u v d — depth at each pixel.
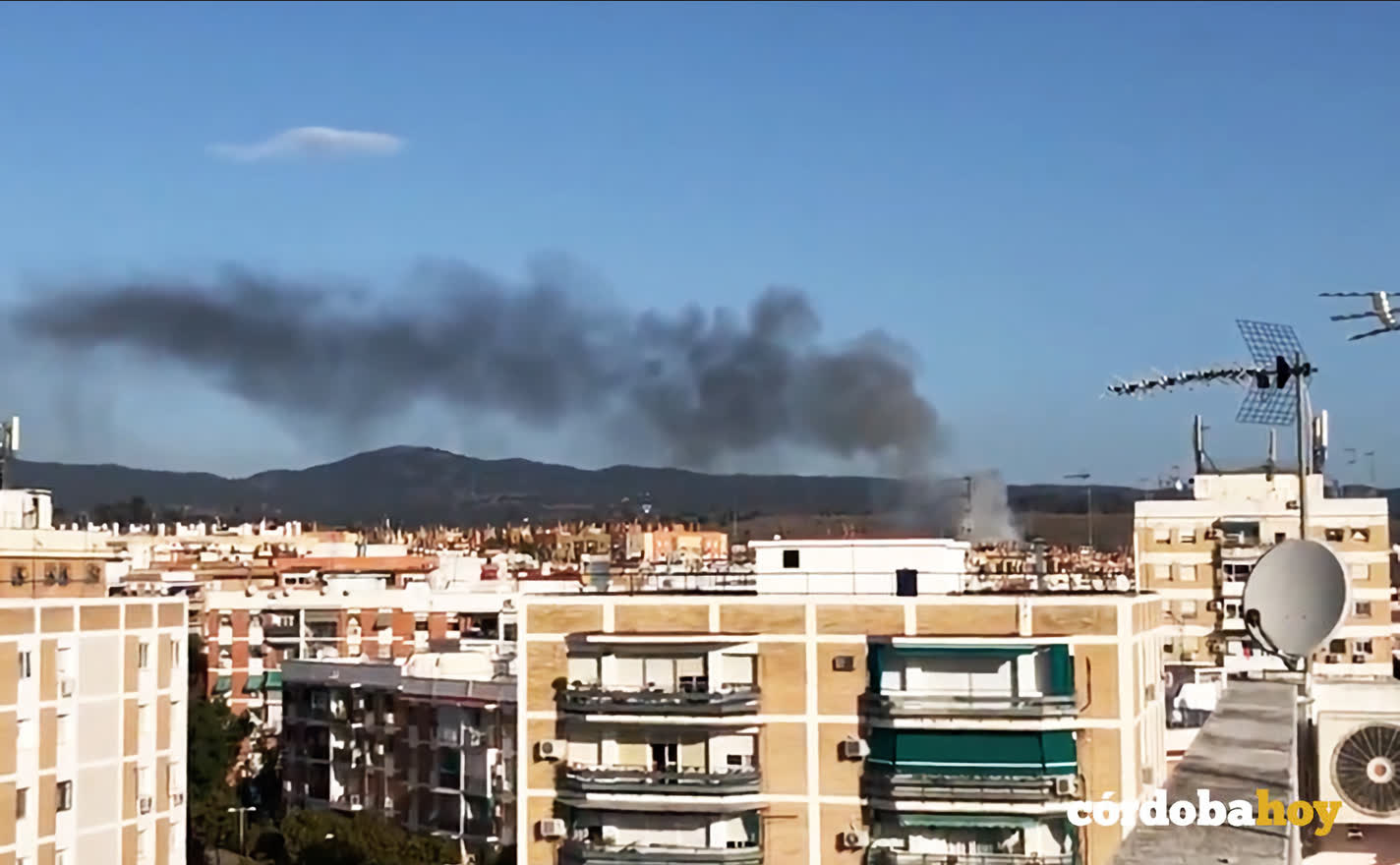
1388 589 106.56
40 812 81.06
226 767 128.88
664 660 55.03
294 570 185.50
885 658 53.91
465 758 109.88
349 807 120.88
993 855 52.53
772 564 61.50
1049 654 53.12
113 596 93.19
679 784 53.75
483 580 173.00
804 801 53.97
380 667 120.94
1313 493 110.19
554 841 55.25
